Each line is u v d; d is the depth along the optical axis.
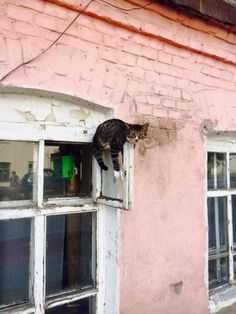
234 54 3.12
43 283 2.10
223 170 3.36
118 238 2.28
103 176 2.33
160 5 2.47
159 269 2.51
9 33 1.83
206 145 2.91
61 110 2.17
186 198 2.71
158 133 2.54
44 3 1.96
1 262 2.02
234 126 3.14
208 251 3.14
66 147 2.31
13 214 1.99
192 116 2.79
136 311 2.36
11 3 1.84
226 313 3.01
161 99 2.58
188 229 2.71
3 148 2.01
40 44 1.94
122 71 2.34
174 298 2.60
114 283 2.28
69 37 2.07
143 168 2.44
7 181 2.03
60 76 2.03
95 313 2.32
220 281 3.24
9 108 1.96
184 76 2.74
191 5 2.53
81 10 2.09
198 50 2.80
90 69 2.16
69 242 2.30
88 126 2.29
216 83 3.00
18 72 1.86
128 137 2.03
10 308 1.99
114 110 2.29
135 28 2.37
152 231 2.47
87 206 2.31
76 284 2.31
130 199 2.04
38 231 2.10
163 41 2.58
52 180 2.23
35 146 2.13
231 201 3.42
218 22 2.84
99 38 2.21
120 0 2.27
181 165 2.69
